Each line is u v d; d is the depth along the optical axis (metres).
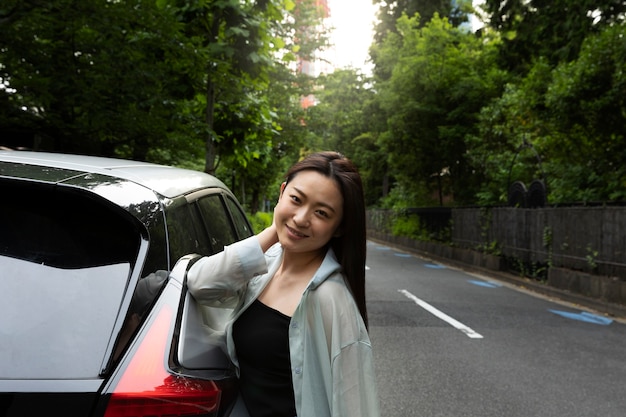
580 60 11.54
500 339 7.15
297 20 19.92
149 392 1.31
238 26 7.82
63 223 1.58
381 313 8.80
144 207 1.68
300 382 1.49
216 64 7.79
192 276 1.65
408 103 22.22
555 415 4.38
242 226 3.53
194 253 1.91
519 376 5.47
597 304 10.38
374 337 7.04
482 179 23.59
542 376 5.50
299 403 1.49
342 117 41.62
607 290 10.44
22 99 8.12
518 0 13.14
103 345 1.37
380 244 33.34
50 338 1.37
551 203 13.88
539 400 4.74
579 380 5.40
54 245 1.55
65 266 1.51
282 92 20.44
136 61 7.47
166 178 2.15
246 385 1.64
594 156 13.42
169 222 1.78
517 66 15.70
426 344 6.73
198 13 7.87
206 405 1.40
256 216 25.86
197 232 2.10
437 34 22.56
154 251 1.60
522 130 16.19
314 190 1.54
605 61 10.97
